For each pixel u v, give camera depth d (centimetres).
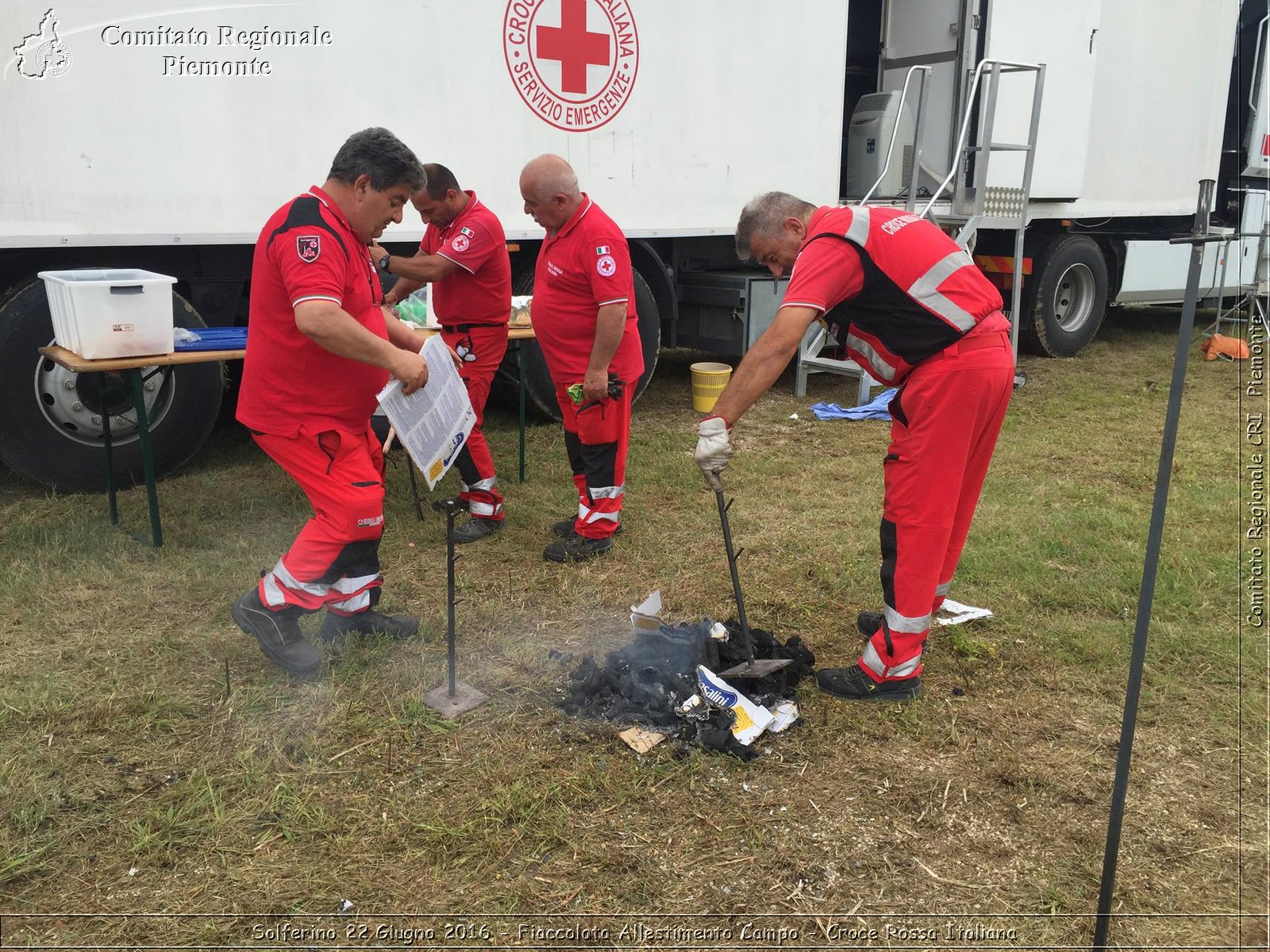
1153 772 250
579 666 298
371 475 286
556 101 529
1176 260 957
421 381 265
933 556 267
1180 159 898
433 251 420
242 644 313
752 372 252
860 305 255
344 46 452
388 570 383
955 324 249
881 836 226
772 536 423
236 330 429
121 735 261
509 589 366
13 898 202
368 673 295
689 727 264
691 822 230
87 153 399
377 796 237
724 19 589
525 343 560
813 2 632
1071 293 890
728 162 614
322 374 271
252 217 442
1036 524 433
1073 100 775
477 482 414
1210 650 312
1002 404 263
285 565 282
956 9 725
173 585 361
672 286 657
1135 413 668
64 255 431
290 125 445
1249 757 256
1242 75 942
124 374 446
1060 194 792
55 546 387
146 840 218
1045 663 309
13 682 286
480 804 233
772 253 277
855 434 615
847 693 285
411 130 481
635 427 621
